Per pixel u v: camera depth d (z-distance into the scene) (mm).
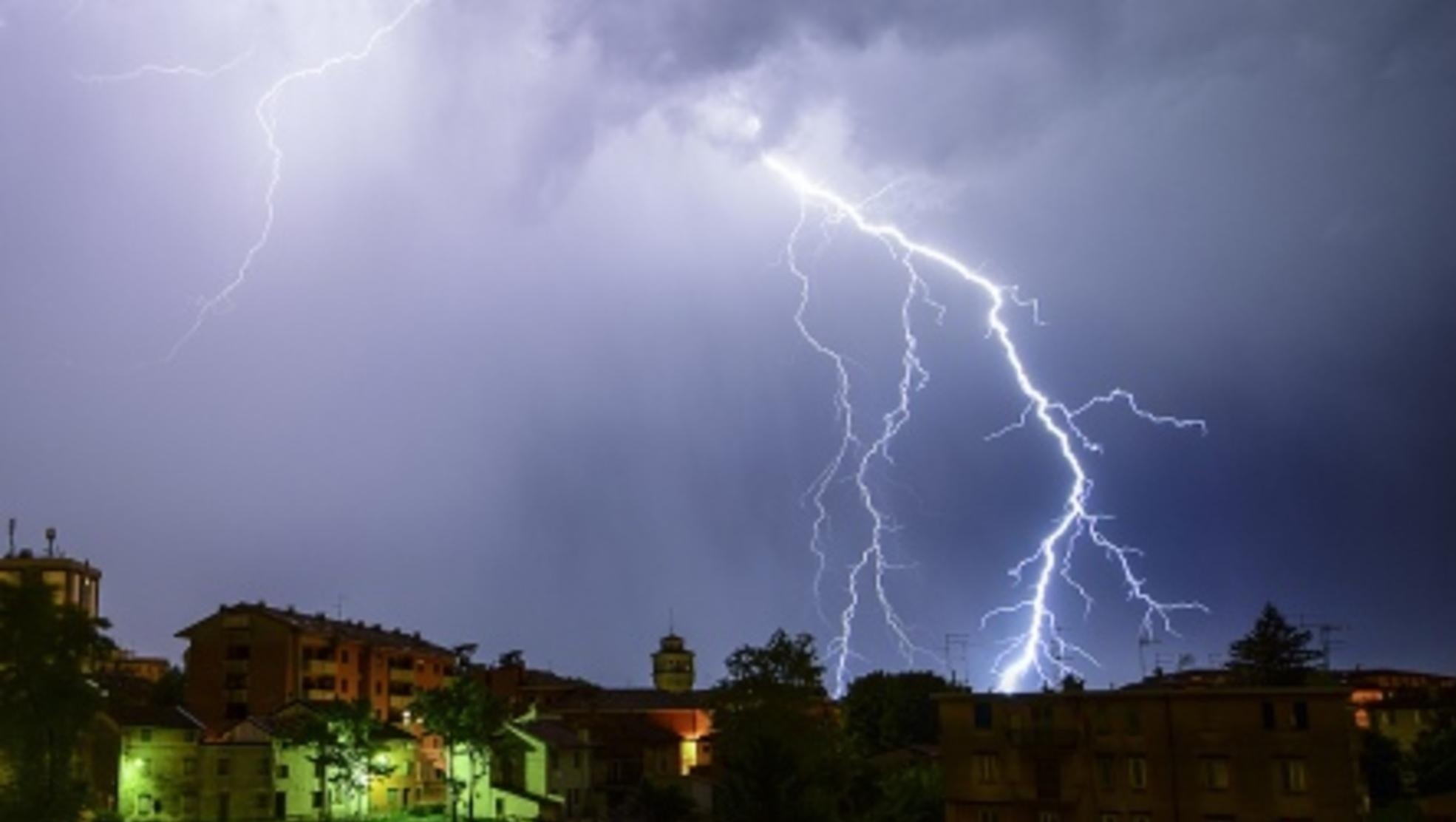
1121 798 64312
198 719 107000
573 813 100062
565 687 135625
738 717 67312
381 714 126062
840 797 65500
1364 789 71438
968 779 68688
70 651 62250
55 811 60250
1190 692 63562
